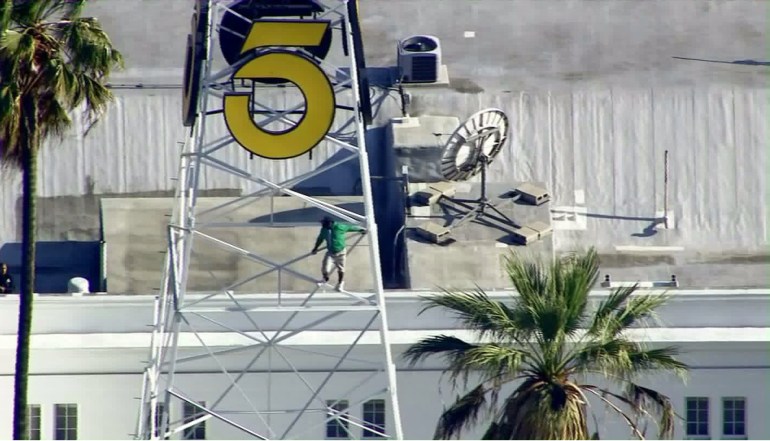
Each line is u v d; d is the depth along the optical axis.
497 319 177.62
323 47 188.75
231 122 178.50
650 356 177.00
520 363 172.62
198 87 179.88
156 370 196.88
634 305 182.38
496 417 180.38
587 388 181.00
